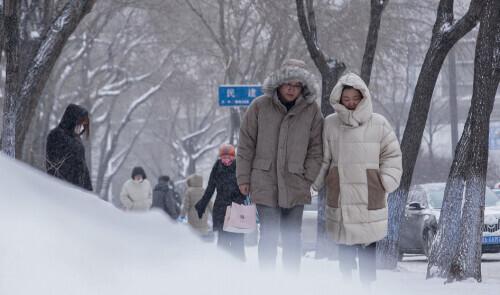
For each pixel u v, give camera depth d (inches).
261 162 727.1
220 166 1039.0
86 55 3880.4
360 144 692.7
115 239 361.1
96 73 3946.9
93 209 373.1
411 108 1273.4
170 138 5044.3
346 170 693.9
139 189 1913.1
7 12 1076.5
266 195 722.8
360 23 2812.5
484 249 1662.2
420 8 3083.2
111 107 4215.1
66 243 324.5
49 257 309.4
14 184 329.1
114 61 4402.1
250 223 985.5
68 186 376.2
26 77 1274.6
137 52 4247.0
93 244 341.4
